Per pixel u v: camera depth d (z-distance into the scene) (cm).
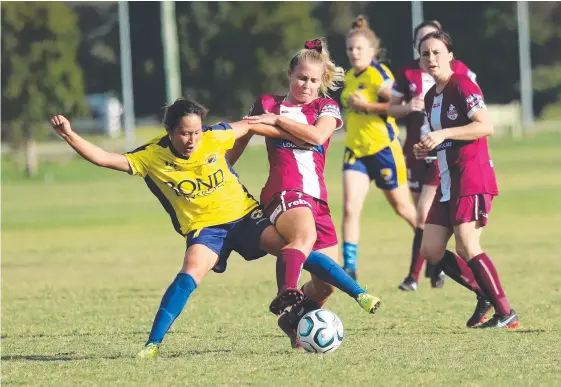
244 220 2384
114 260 4988
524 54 17275
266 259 4981
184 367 2250
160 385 2053
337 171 11538
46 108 13662
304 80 2453
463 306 3228
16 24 13375
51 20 13662
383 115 3962
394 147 3975
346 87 4081
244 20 17838
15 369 2292
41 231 6738
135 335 2792
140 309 3341
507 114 17075
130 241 5959
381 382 2041
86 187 11256
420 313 3089
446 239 2852
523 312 3042
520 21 17238
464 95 2745
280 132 2397
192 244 2355
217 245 2362
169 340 2673
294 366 2239
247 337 2708
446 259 2844
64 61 13800
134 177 12594
